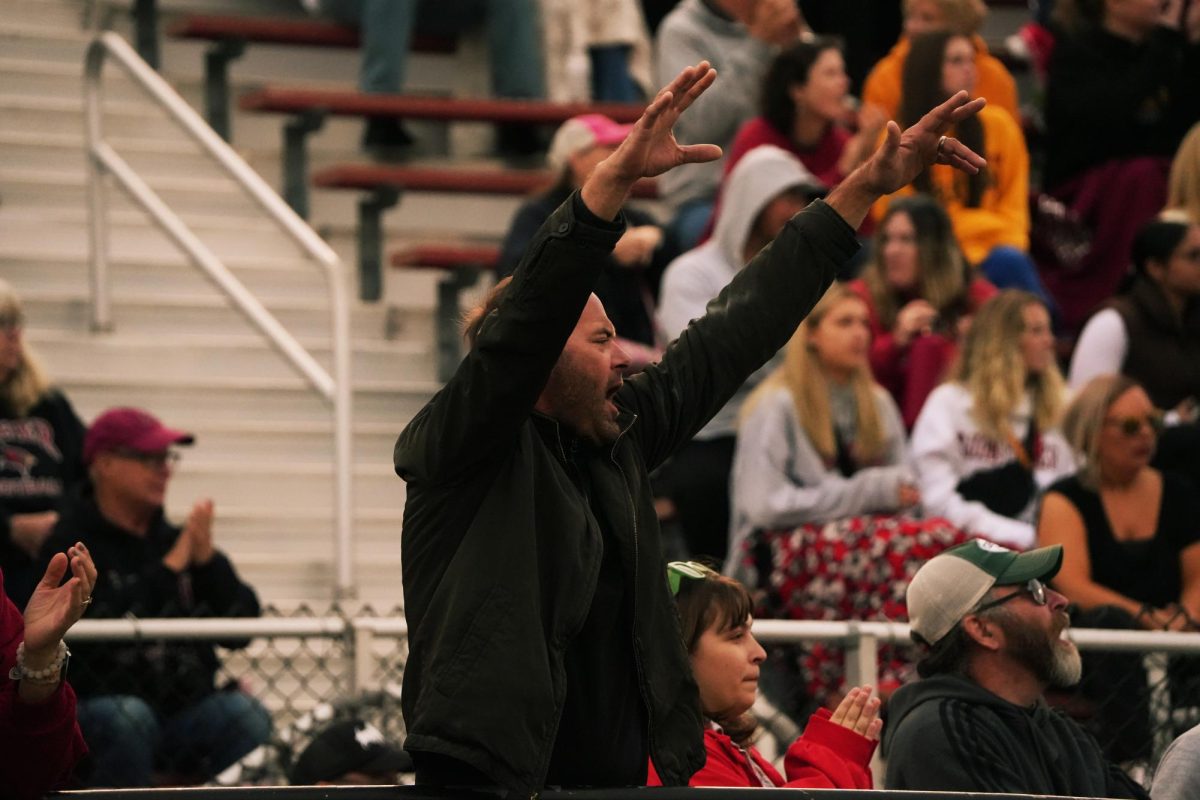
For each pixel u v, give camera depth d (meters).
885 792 9.77
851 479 19.08
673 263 22.02
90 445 18.02
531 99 29.59
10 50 28.31
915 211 21.97
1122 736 16.62
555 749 9.49
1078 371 23.02
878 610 17.86
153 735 16.47
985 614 13.52
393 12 28.64
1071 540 18.53
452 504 9.50
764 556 19.00
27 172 26.47
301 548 23.45
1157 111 27.69
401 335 26.67
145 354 24.38
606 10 30.20
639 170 9.14
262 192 22.81
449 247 26.39
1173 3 27.95
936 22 26.25
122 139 27.75
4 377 19.80
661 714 9.54
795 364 19.48
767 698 17.19
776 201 21.41
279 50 30.27
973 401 20.00
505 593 9.23
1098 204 27.52
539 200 22.89
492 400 9.16
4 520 18.38
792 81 23.75
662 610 9.73
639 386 10.48
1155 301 22.84
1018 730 13.23
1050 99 27.98
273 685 17.86
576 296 9.09
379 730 16.42
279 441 24.28
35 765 9.45
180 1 30.98
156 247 26.28
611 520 9.70
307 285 26.88
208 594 17.88
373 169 27.48
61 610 9.36
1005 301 20.25
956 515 19.64
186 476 23.27
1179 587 18.62
